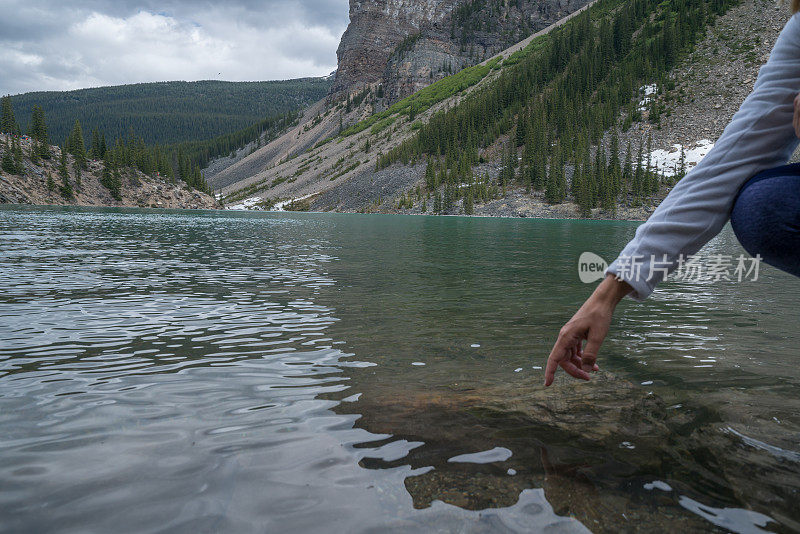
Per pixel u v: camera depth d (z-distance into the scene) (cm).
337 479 135
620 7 14238
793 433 162
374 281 605
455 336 321
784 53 106
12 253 873
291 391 213
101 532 112
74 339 306
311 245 1292
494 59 17250
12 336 311
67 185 8219
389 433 166
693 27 11144
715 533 111
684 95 9719
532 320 377
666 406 187
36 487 131
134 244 1172
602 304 116
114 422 177
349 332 333
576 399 196
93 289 507
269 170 18000
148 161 10569
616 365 248
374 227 2786
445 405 192
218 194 16100
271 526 114
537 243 1516
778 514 118
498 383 221
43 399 201
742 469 139
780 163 110
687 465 141
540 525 113
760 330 339
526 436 162
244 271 691
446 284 586
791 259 102
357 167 13562
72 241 1209
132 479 136
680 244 108
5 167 7769
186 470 141
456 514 118
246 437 164
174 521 116
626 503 122
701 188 109
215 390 214
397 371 244
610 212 7125
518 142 10169
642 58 11038
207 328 341
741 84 9356
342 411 188
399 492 128
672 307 435
